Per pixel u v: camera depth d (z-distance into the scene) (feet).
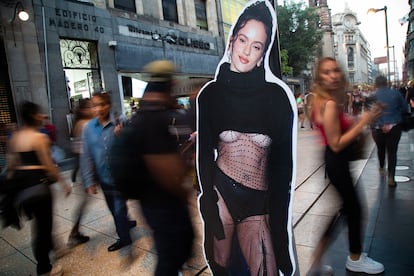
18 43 27.99
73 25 31.91
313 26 88.43
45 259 8.70
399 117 13.52
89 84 34.40
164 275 6.18
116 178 6.10
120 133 6.05
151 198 6.11
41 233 8.57
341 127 6.93
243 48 5.23
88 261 9.43
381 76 13.79
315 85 7.14
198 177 5.83
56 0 30.58
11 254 10.33
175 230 6.22
